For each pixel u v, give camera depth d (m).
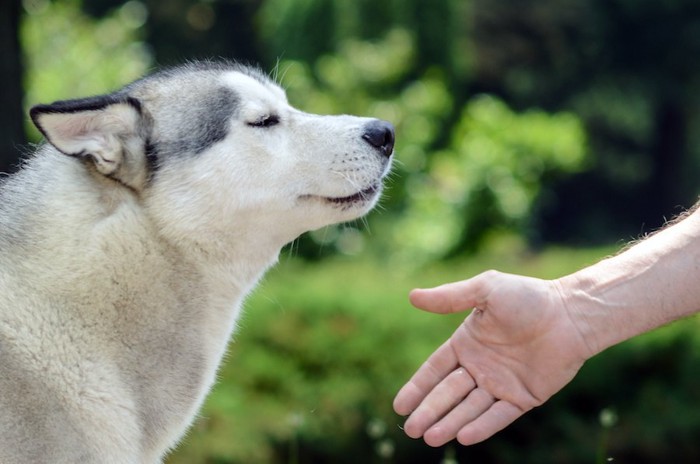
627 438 12.35
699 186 54.56
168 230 6.51
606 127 49.81
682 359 12.96
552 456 12.22
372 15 32.91
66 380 6.04
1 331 6.00
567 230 51.06
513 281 6.19
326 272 16.00
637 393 12.75
